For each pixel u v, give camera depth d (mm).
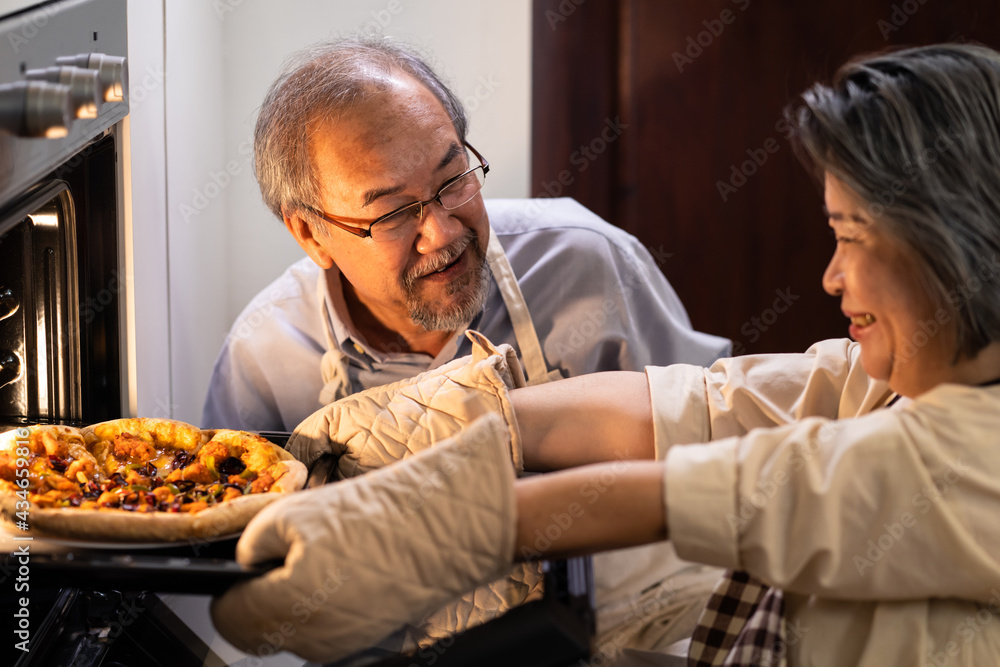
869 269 655
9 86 641
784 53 1995
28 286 919
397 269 1133
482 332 1342
